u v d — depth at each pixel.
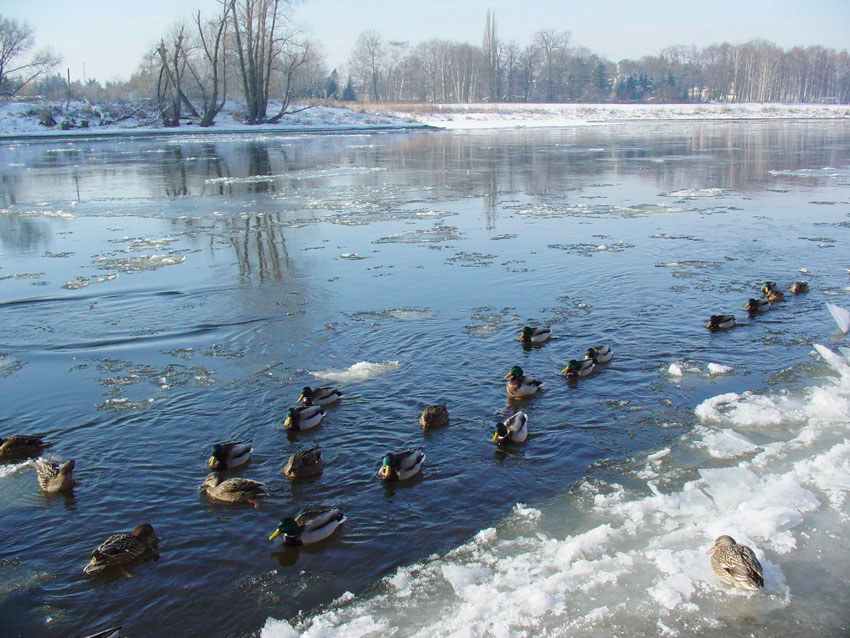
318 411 10.30
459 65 155.50
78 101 89.62
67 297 16.62
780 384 11.34
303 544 7.69
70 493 8.76
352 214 27.36
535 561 7.33
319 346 13.27
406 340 13.48
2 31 80.50
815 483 8.45
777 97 174.50
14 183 37.69
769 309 14.95
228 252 21.12
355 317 14.84
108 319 15.05
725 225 23.62
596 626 6.39
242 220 26.42
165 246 22.08
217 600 6.95
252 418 10.55
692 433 9.86
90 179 39.25
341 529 7.97
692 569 7.03
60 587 7.17
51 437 10.12
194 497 8.64
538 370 12.05
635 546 7.48
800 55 172.75
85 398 11.30
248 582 7.18
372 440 9.87
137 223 26.09
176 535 7.93
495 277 17.69
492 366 12.23
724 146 55.34
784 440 9.60
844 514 7.85
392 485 8.79
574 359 12.30
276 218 26.75
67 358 12.97
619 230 23.22
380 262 19.52
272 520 8.16
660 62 191.75
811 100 181.25
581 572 7.08
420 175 39.66
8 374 12.31
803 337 13.34
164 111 79.69
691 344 13.08
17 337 14.06
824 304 15.21
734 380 11.54
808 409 10.39
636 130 79.62
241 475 9.06
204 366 12.46
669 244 20.94
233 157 51.31
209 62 84.38
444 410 10.27
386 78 164.25
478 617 6.54
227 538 7.86
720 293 16.08
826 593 6.70
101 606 6.90
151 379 11.96
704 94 183.75
